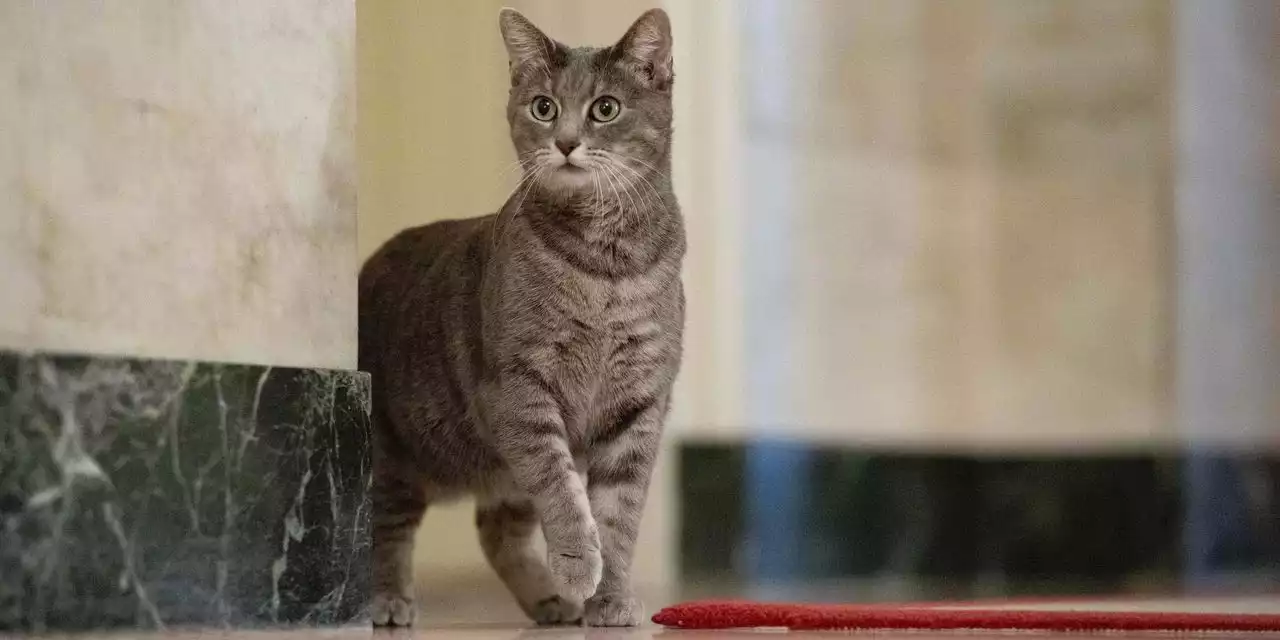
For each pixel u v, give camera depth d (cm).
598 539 211
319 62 190
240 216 179
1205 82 464
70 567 158
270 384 178
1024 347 455
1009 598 320
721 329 395
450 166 314
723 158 394
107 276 164
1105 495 458
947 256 449
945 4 449
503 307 212
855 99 435
